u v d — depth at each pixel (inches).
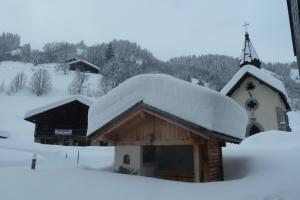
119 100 446.6
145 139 432.1
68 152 903.7
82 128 1258.6
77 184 324.2
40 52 6097.4
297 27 325.4
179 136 397.4
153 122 429.1
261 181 330.0
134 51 6259.8
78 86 3432.6
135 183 335.0
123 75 3654.0
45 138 1245.1
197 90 374.6
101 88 3535.9
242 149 574.2
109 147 1039.6
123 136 463.5
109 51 5334.6
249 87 1248.2
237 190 290.2
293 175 342.0
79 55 5944.9
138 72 3964.1
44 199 259.6
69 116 1269.7
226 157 506.9
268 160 438.3
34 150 935.0
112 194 281.3
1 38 6909.5
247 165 441.1
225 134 376.2
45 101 3002.0
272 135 820.6
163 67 5684.1
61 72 4384.8
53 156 836.0
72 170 441.4
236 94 1262.3
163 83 406.6
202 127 351.3
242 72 1242.6
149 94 413.1
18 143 1056.8
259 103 1205.7
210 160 389.1
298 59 336.2
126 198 267.4
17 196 266.1
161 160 522.0
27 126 2031.3
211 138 358.3
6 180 337.7
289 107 1358.3
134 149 443.8
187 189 301.9
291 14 395.2
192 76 5270.7
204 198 265.6
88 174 397.7
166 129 412.8
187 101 375.6
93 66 4542.3
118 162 461.4
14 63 5024.6
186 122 363.3
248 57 1475.1
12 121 2158.0
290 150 488.7
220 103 377.7
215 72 5369.1
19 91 3262.8
